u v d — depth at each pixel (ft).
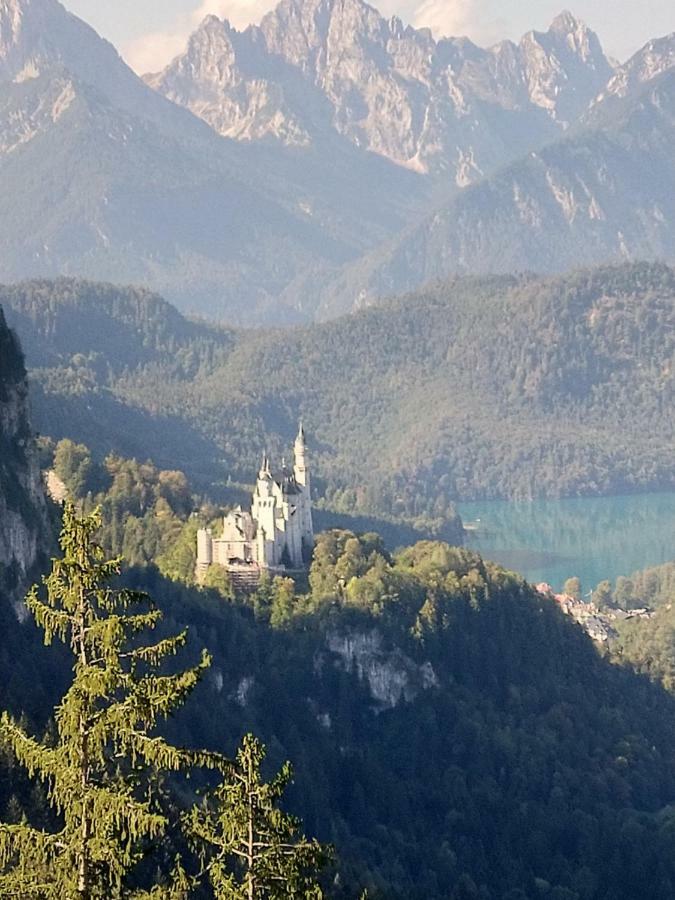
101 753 322.96
